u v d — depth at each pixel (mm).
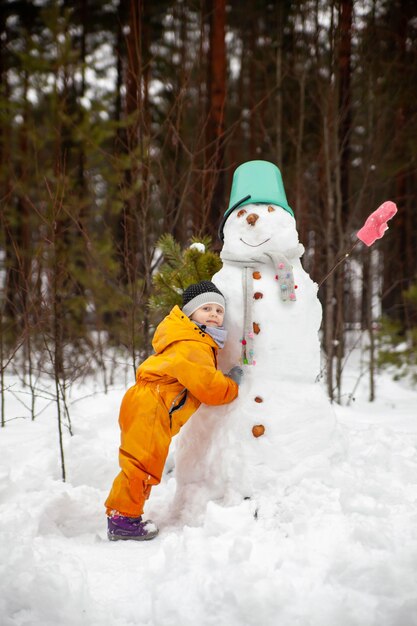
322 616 1746
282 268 2688
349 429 3635
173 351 2604
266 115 8867
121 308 6012
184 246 5512
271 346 2639
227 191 9445
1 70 9633
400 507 2344
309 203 7629
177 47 6371
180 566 1994
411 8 7320
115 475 3334
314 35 6324
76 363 5797
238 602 1781
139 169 5000
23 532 2398
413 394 6438
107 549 2434
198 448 2766
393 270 9406
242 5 9969
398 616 1736
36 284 4438
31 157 7539
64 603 1883
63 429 3996
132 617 1874
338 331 5879
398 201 9977
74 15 9812
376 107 6676
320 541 2035
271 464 2543
